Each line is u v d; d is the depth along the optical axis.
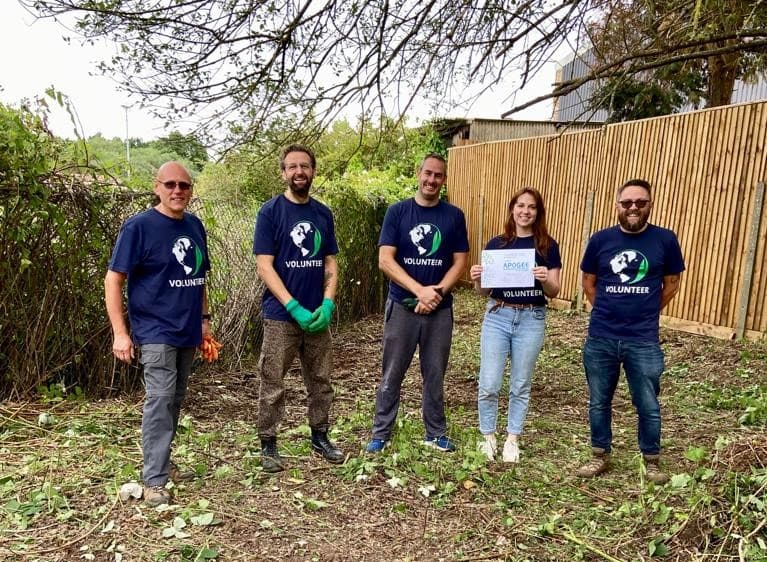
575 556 3.12
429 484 3.89
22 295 4.94
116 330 3.43
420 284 4.28
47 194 4.80
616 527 3.39
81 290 5.22
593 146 9.80
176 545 3.05
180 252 3.54
